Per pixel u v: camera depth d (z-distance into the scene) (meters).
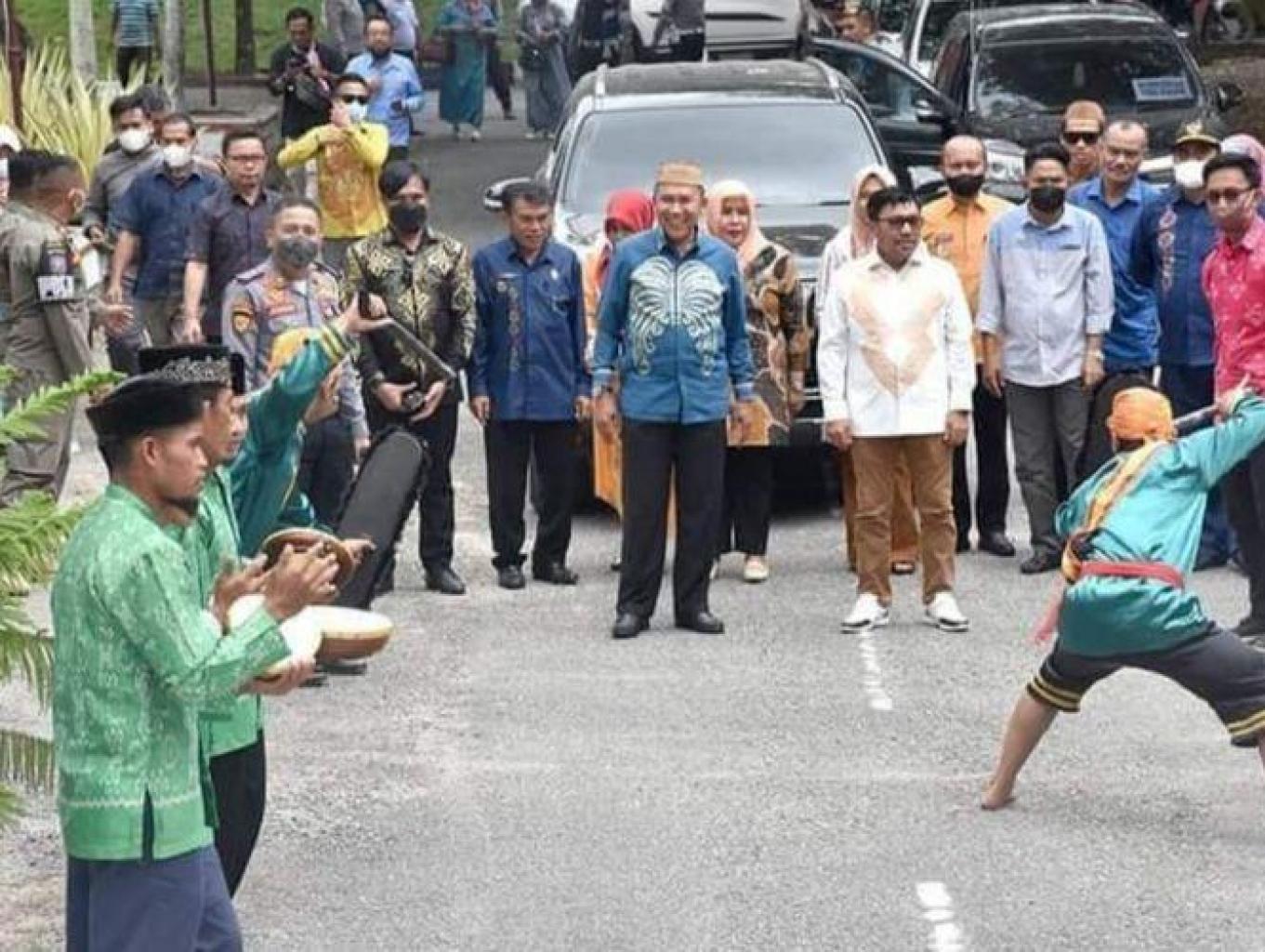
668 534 16.52
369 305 9.01
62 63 28.36
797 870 10.62
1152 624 10.79
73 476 18.28
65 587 7.33
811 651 14.24
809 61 21.39
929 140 27.48
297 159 21.22
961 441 14.60
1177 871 10.56
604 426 15.09
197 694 7.26
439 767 12.10
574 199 18.97
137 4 37.00
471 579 16.14
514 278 15.62
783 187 19.00
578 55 37.28
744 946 9.77
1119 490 10.99
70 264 15.16
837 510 18.28
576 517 18.20
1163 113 26.53
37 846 10.96
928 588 14.73
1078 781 11.80
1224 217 14.48
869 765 12.07
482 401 15.72
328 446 14.02
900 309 14.51
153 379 7.41
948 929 9.93
